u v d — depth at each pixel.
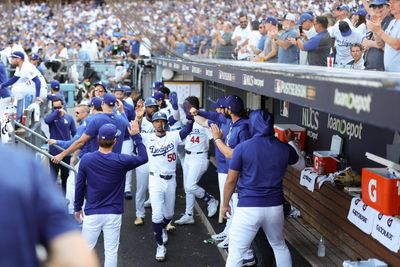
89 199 9.12
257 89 7.64
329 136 10.71
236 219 8.27
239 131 9.63
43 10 59.12
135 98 17.64
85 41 41.56
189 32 21.11
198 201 14.60
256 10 15.73
